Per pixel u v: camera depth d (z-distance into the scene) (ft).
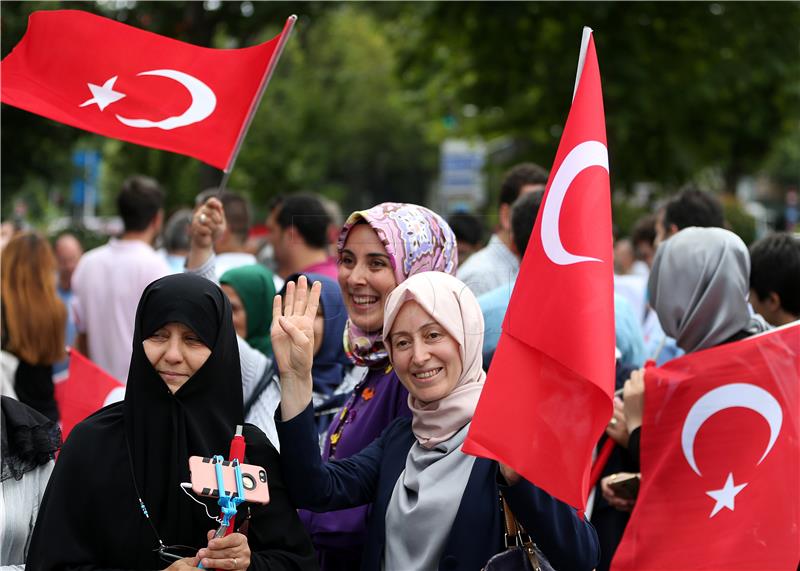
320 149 90.74
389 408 11.84
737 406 12.17
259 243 28.43
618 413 13.21
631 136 47.57
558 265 9.91
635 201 54.54
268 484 10.45
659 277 13.34
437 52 52.34
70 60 13.57
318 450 10.59
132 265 20.49
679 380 12.46
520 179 17.67
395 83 55.77
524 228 14.57
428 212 12.39
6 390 18.04
